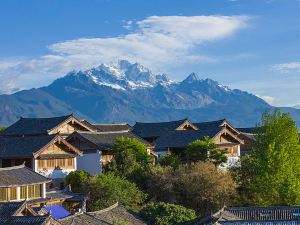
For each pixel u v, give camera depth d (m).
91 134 89.06
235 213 64.88
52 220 47.78
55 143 82.38
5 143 83.19
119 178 74.88
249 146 108.38
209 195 74.69
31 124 99.88
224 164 90.12
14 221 47.34
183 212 65.50
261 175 74.00
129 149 82.69
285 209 65.00
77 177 76.19
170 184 75.69
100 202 70.50
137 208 71.38
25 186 65.12
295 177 73.44
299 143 80.50
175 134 100.44
